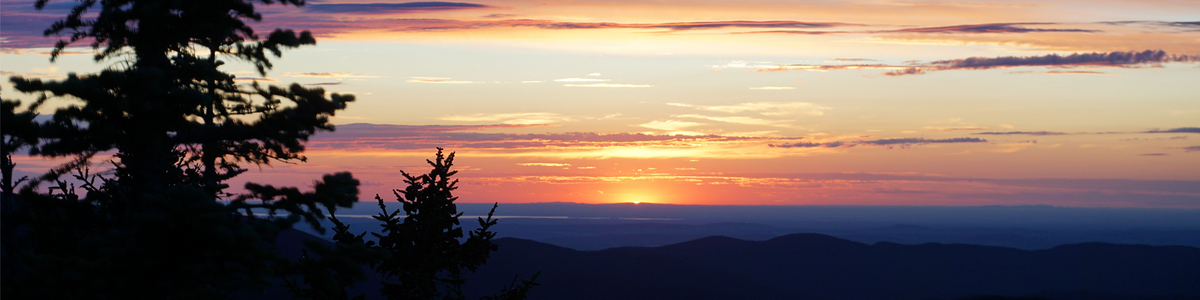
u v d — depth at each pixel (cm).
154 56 1341
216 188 1297
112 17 1276
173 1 1282
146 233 1061
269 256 1141
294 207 1291
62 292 1045
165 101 1263
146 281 1085
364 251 1261
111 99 1212
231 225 1106
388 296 1430
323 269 1232
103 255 1073
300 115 1395
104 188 1387
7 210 1265
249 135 1409
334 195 1313
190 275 1109
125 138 1281
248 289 1209
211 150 1617
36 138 1231
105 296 1071
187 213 1057
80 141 1259
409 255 1435
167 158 1392
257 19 1473
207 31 1392
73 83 1169
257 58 1498
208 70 1354
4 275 1100
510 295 1483
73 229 1327
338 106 1420
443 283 1508
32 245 1330
